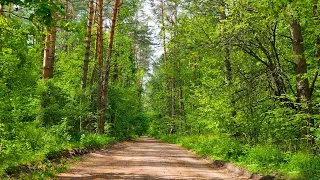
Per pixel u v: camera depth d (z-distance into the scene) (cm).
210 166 1498
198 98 1922
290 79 1451
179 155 2053
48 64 2038
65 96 2030
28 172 987
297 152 1205
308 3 1107
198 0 1784
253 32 1386
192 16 1858
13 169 928
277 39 1549
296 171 948
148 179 1019
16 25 998
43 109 1780
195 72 3894
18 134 1230
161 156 1919
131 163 1473
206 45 1550
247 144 1509
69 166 1259
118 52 4172
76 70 3288
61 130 1800
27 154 1161
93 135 2423
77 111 2109
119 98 3950
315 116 1072
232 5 1352
